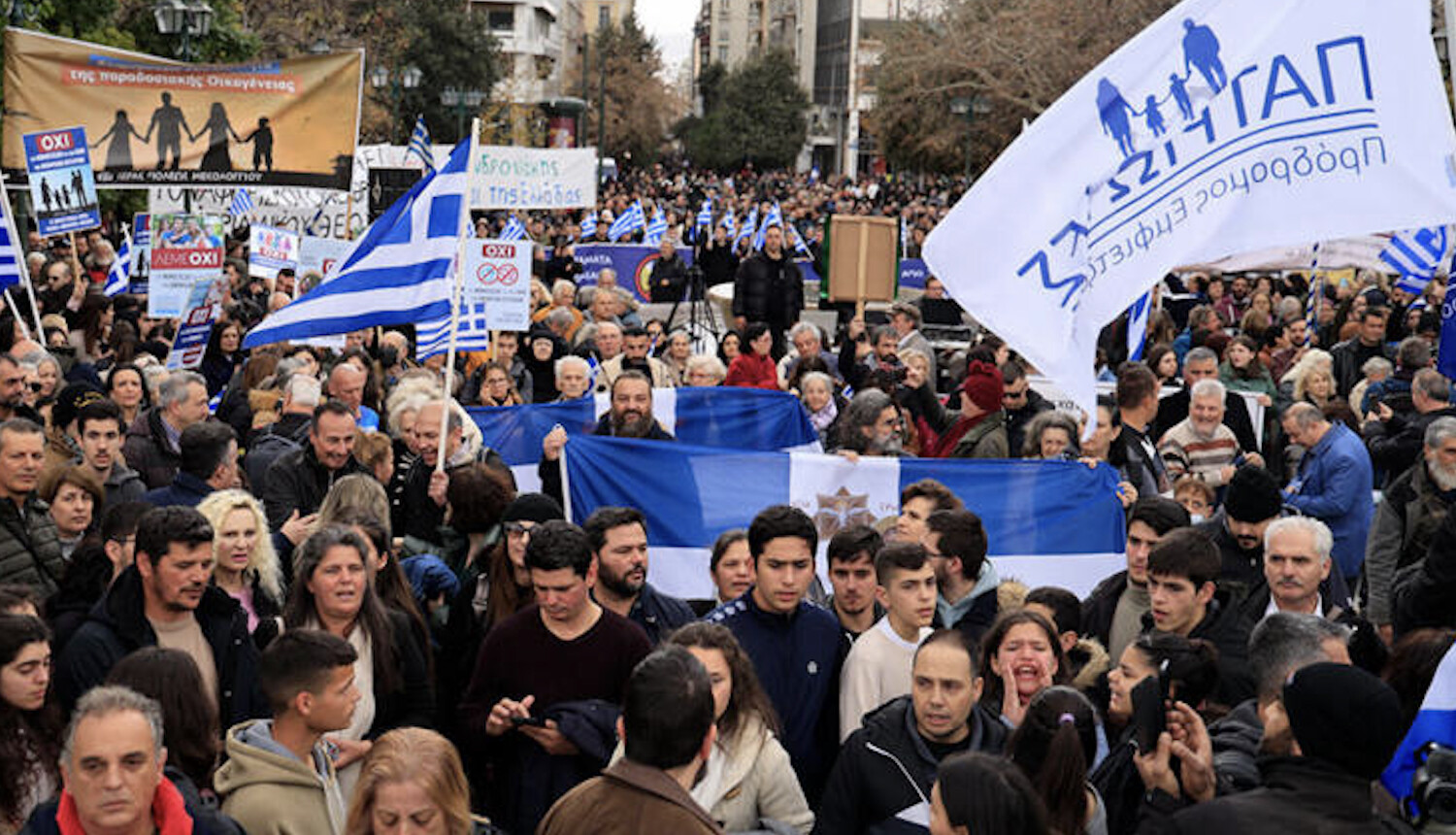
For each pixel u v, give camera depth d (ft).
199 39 84.12
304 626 18.70
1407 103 21.18
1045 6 152.76
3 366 28.07
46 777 16.21
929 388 38.01
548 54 399.44
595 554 19.99
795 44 472.44
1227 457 32.45
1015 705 17.10
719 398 35.47
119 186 41.29
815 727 19.24
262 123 41.78
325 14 150.71
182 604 18.15
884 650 18.88
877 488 27.96
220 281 40.19
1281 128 21.24
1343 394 50.19
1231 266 63.05
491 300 39.40
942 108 187.21
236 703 18.62
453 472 23.27
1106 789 15.43
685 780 13.52
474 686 18.81
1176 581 19.40
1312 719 12.64
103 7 92.32
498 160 58.65
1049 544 27.89
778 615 19.33
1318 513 30.68
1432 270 56.34
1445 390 35.14
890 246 62.90
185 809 14.06
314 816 15.44
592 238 129.18
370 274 28.63
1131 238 20.97
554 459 28.22
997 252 20.72
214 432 24.57
